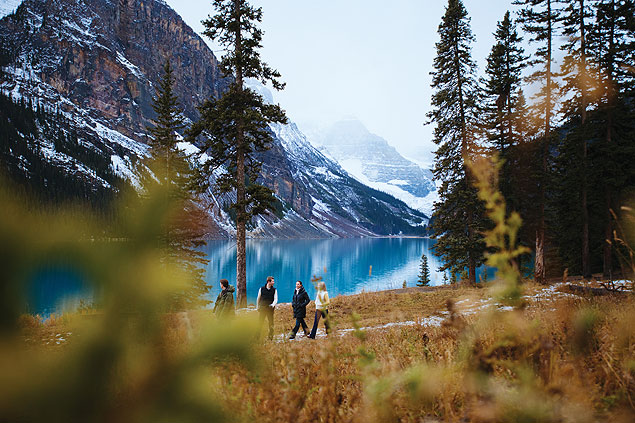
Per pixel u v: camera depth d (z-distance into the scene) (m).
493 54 25.27
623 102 15.10
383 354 3.94
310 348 4.46
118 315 0.79
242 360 0.99
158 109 20.86
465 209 23.48
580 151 21.02
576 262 25.28
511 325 1.75
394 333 6.76
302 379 2.54
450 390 1.81
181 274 0.87
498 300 1.67
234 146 19.06
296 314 10.75
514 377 1.78
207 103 18.70
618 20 18.44
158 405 0.83
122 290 0.78
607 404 1.68
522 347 1.78
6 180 0.69
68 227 0.73
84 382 0.76
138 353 0.83
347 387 2.80
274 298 9.63
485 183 1.51
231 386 0.96
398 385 1.91
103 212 0.80
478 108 23.03
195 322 0.93
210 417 0.88
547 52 18.75
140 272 0.80
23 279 0.68
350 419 2.18
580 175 20.70
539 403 1.57
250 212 18.50
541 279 18.06
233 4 18.88
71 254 0.74
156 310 0.85
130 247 0.81
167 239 0.86
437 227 24.59
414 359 3.14
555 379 1.72
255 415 1.12
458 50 24.20
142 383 0.83
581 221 21.42
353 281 73.50
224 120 18.61
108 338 0.78
